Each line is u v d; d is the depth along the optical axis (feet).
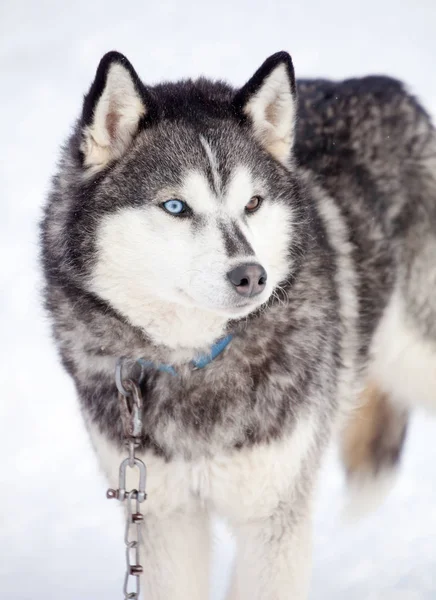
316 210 15.14
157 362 12.79
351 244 15.94
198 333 12.65
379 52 40.73
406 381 17.72
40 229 13.37
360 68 38.75
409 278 16.99
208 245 11.99
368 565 16.43
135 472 12.91
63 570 16.19
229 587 14.49
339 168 16.55
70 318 12.98
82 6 45.68
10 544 16.90
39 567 16.24
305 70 38.27
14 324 24.54
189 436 12.76
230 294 11.71
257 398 12.87
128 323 12.62
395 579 15.92
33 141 33.65
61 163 13.37
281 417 12.98
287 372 13.10
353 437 18.01
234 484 13.04
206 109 13.21
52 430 20.62
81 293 12.59
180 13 44.80
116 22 43.62
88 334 12.82
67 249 12.50
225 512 13.55
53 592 15.51
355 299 15.70
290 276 13.20
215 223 12.20
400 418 18.13
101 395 12.94
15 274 26.55
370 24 44.06
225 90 13.99
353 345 15.62
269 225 12.92
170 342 12.70
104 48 40.52
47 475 19.13
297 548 13.51
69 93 37.01
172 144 12.62
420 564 16.29
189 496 13.26
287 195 13.29
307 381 13.35
